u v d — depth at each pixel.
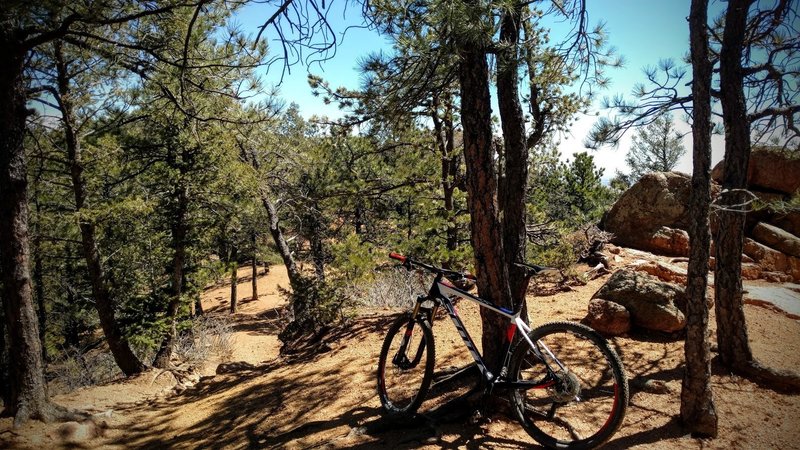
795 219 9.42
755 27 5.28
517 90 4.46
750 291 6.41
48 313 16.64
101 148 9.94
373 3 3.41
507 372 3.58
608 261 8.04
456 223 8.88
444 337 5.68
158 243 11.23
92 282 10.18
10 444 4.90
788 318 5.65
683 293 5.17
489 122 3.72
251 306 29.30
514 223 4.52
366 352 6.02
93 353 16.56
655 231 9.38
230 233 13.16
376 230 13.41
